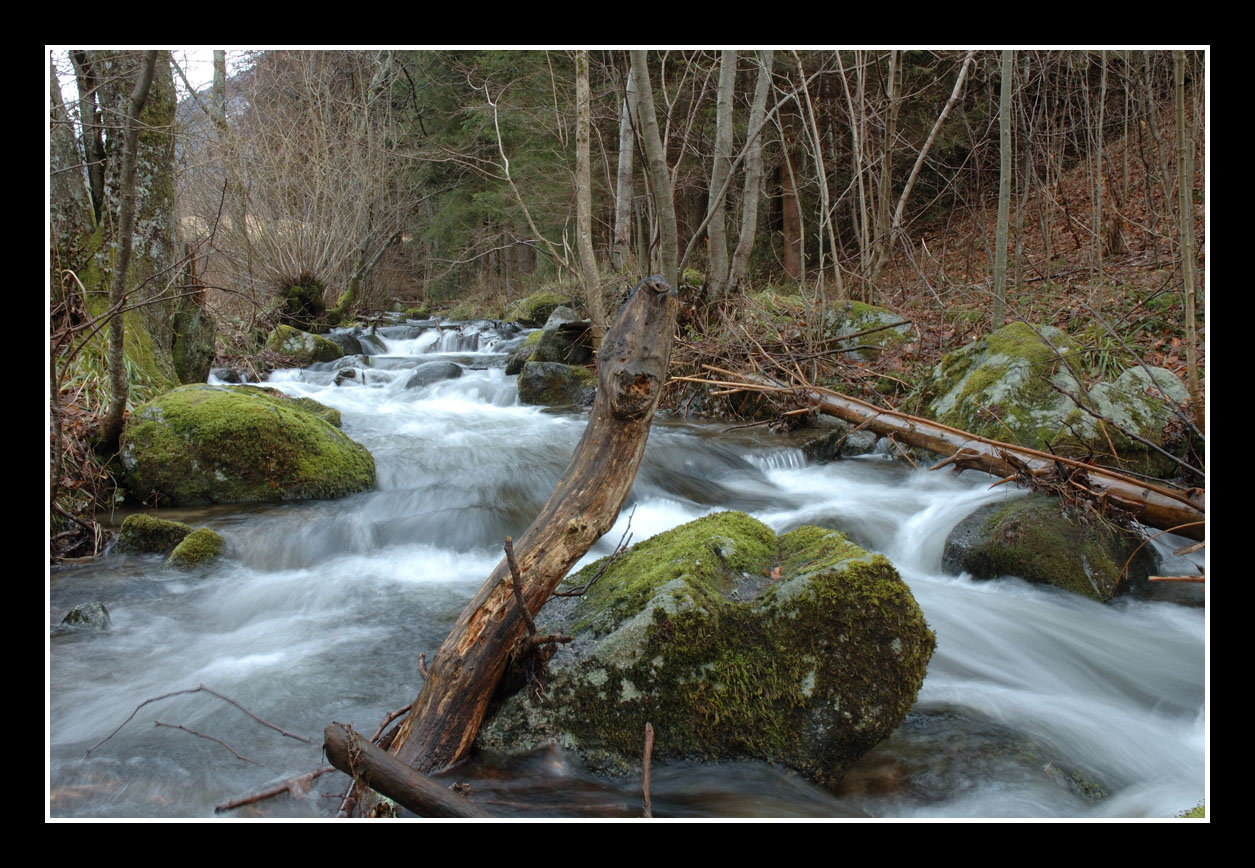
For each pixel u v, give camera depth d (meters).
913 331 9.34
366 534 5.57
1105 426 5.96
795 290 14.16
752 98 15.84
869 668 2.84
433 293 26.91
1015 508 5.00
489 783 2.62
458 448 7.48
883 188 12.49
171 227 8.27
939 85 15.49
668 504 6.28
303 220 15.26
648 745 2.40
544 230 19.19
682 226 18.67
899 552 5.46
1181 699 3.62
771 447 7.55
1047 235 11.46
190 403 6.47
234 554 5.19
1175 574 4.89
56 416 5.01
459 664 2.69
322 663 3.74
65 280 6.64
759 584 3.06
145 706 3.34
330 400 9.93
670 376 9.68
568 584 3.45
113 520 5.85
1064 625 4.23
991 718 3.29
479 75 18.34
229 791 2.74
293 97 17.44
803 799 2.67
